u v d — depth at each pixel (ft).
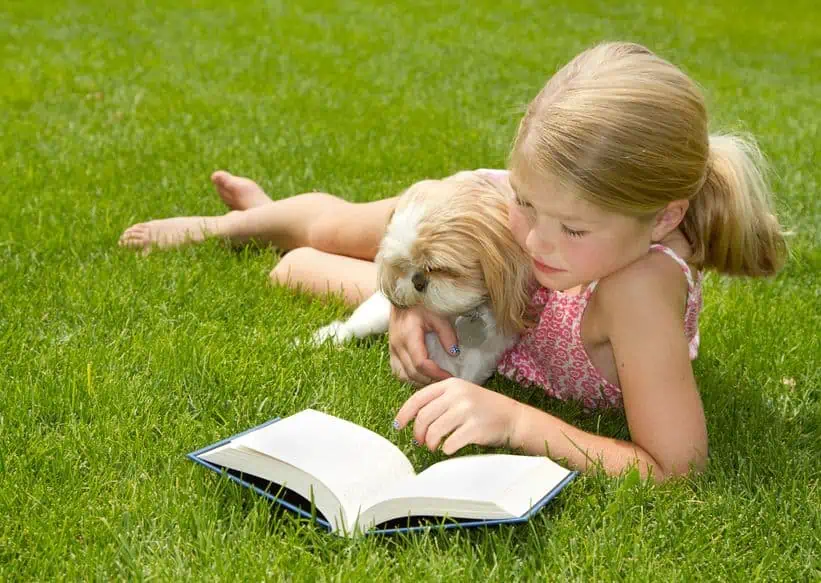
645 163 6.73
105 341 9.45
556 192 6.82
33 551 6.23
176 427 7.84
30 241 12.00
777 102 24.34
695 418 7.48
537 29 34.24
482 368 8.92
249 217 12.26
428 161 16.85
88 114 19.12
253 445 6.57
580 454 7.43
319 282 11.00
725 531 6.77
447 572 6.05
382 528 6.42
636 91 6.81
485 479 6.32
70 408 8.03
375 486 6.48
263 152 16.92
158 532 6.48
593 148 6.68
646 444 7.52
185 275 11.02
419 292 8.10
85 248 12.00
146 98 20.76
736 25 37.99
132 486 6.93
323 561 6.22
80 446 7.45
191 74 23.56
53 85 21.33
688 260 8.27
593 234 6.97
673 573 6.20
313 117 20.12
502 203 8.17
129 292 10.55
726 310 11.05
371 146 17.78
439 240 7.88
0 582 5.93
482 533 6.50
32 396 8.08
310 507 6.59
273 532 6.53
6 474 7.03
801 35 36.68
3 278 10.92
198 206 13.92
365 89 23.31
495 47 30.22
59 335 9.56
